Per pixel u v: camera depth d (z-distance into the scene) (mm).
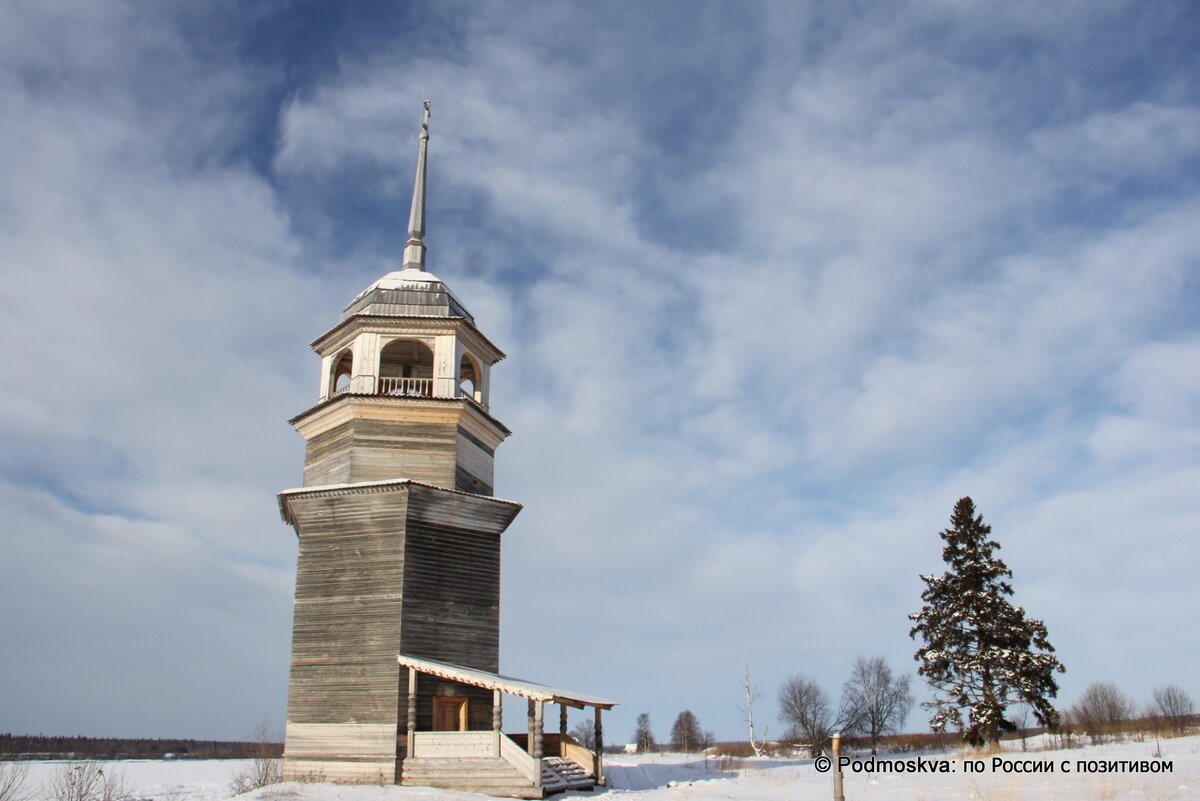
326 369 36156
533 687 29141
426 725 30359
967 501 49125
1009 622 45844
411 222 39375
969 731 44375
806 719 64875
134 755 77750
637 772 36781
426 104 42469
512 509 34438
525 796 27047
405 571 31125
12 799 31562
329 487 32250
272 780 30656
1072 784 26625
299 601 32000
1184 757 35281
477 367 37062
